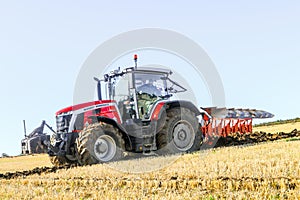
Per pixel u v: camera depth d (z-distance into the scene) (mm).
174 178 8688
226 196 6625
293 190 6730
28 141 14070
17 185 9500
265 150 11977
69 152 13117
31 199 7496
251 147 13219
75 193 7770
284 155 10406
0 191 8484
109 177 9570
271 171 8336
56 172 11242
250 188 7199
